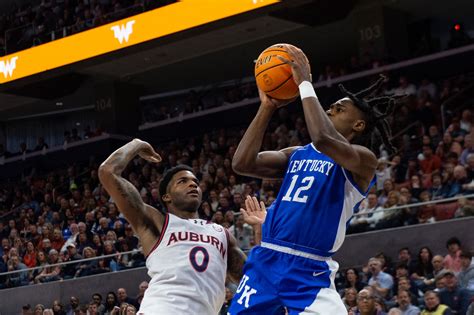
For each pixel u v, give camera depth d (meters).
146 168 21.47
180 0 19.84
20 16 26.31
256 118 4.81
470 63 19.80
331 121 4.70
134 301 14.35
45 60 22.39
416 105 18.59
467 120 16.38
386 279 11.70
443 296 10.86
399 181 15.44
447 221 13.11
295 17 20.23
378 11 21.19
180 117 24.89
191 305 5.26
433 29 23.00
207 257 5.37
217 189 18.48
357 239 13.85
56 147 27.02
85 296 16.36
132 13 20.91
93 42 21.44
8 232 22.25
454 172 13.71
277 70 4.61
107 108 26.06
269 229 4.69
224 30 21.58
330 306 4.45
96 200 21.50
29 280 17.30
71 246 17.12
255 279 4.64
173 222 5.42
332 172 4.60
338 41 23.39
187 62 24.72
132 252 16.02
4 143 31.03
